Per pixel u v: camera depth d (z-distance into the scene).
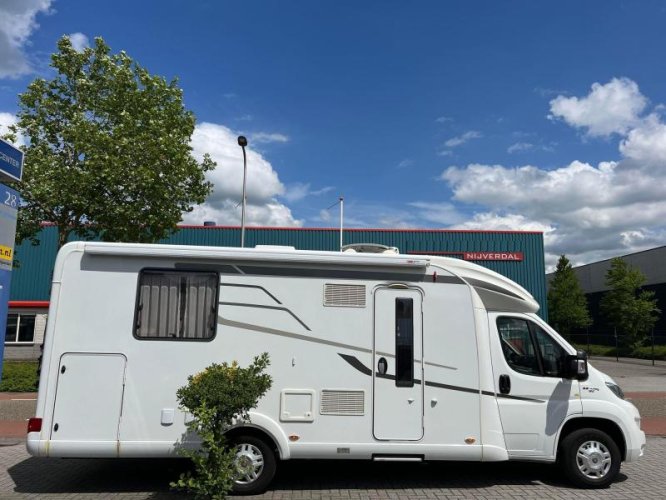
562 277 42.78
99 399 6.18
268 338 6.52
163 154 14.52
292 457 6.36
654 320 35.31
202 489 5.55
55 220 14.60
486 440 6.57
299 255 6.65
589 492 6.52
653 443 9.71
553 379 6.80
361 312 6.68
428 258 6.80
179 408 5.91
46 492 6.41
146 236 15.22
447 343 6.71
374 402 6.52
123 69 15.06
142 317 6.38
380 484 6.81
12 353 25.22
